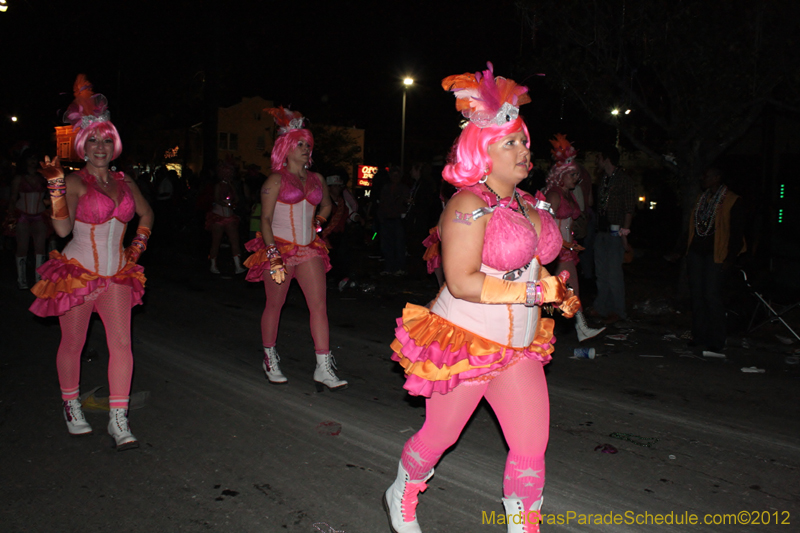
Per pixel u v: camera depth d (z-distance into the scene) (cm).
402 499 303
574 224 764
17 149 1044
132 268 417
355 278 1120
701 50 809
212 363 600
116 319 405
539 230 284
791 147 1173
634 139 921
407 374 284
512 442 275
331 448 415
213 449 410
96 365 582
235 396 511
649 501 355
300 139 503
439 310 285
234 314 818
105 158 402
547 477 381
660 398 526
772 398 530
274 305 529
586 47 884
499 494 359
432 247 381
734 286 955
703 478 384
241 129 5100
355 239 1616
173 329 729
